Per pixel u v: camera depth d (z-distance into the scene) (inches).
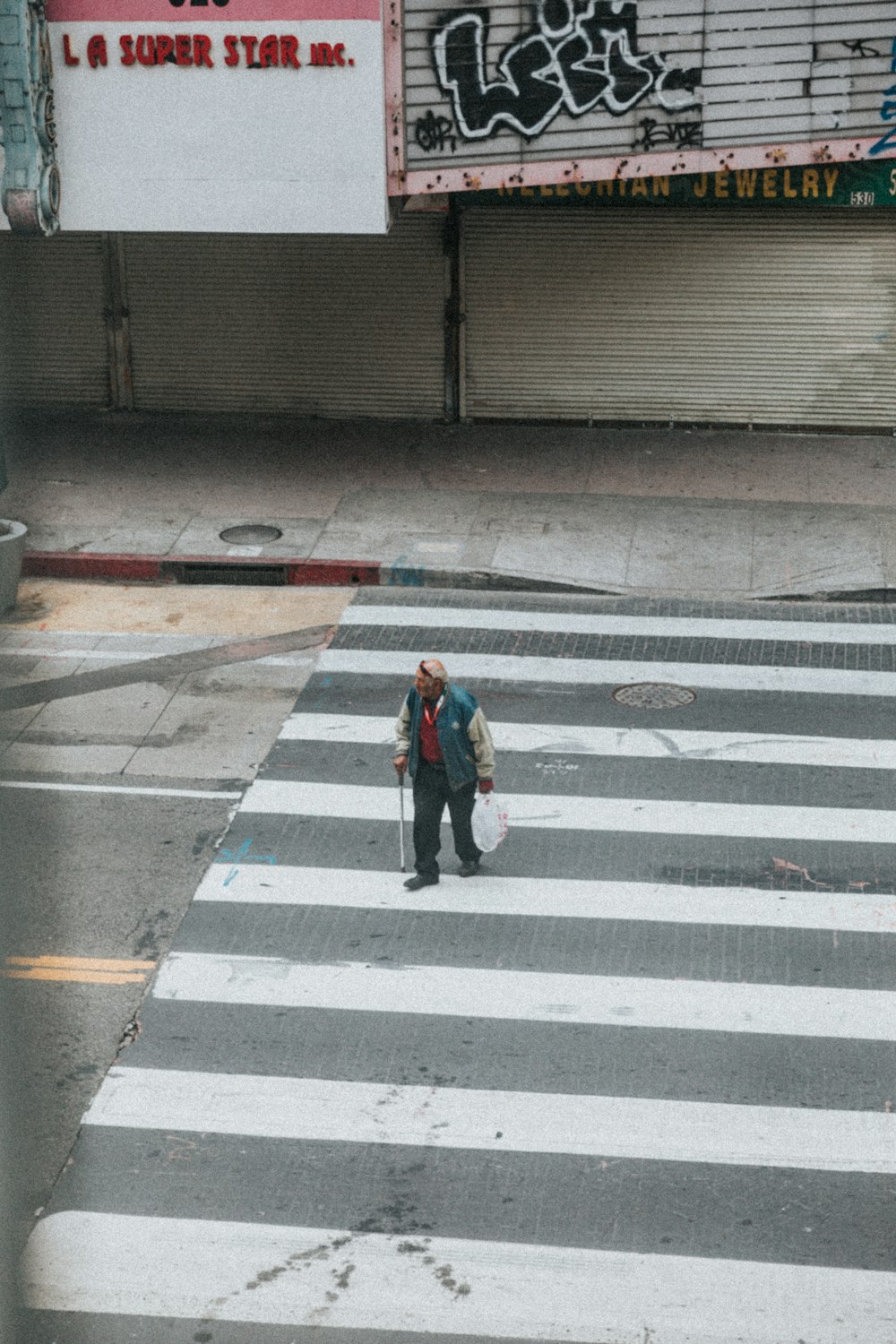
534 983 386.3
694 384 791.1
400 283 792.9
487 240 778.8
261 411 831.1
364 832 461.4
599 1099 343.0
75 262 813.9
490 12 641.0
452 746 409.7
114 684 560.4
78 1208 310.5
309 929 410.6
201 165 663.1
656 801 476.4
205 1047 361.4
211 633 607.8
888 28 647.8
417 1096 344.5
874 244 751.1
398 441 794.2
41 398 838.5
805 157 668.1
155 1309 285.1
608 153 666.8
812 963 393.1
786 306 769.6
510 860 444.1
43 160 657.0
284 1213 309.4
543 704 543.2
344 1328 281.1
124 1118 337.1
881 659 579.8
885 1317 281.0
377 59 641.0
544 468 758.5
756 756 504.4
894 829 458.6
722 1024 368.8
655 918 414.6
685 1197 312.3
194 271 807.7
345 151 655.1
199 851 449.7
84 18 645.3
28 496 726.5
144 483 745.0
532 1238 301.7
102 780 490.6
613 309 783.1
